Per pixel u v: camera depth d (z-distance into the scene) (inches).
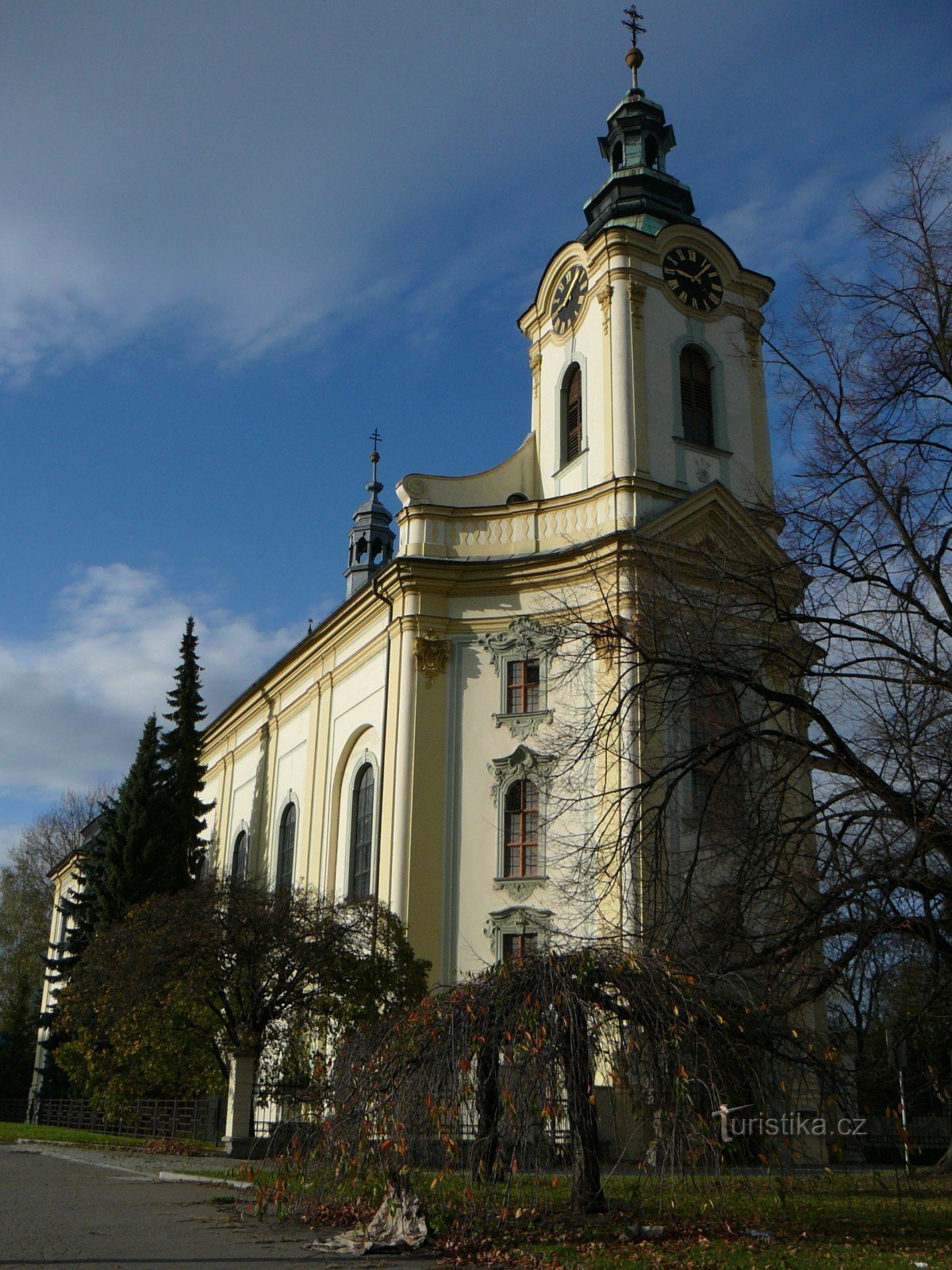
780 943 701.9
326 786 1478.8
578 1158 530.3
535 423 1421.0
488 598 1264.8
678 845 1068.5
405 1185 506.3
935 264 754.8
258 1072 1060.5
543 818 1152.8
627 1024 500.1
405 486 1334.9
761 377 1387.8
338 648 1513.3
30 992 2684.5
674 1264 430.6
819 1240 490.3
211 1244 485.7
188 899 1123.9
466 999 519.8
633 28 1547.7
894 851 679.7
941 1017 730.2
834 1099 532.7
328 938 1074.1
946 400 749.9
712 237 1395.2
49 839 2955.2
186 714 1856.5
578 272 1391.5
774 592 762.2
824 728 730.8
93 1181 751.7
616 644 834.8
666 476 1279.5
